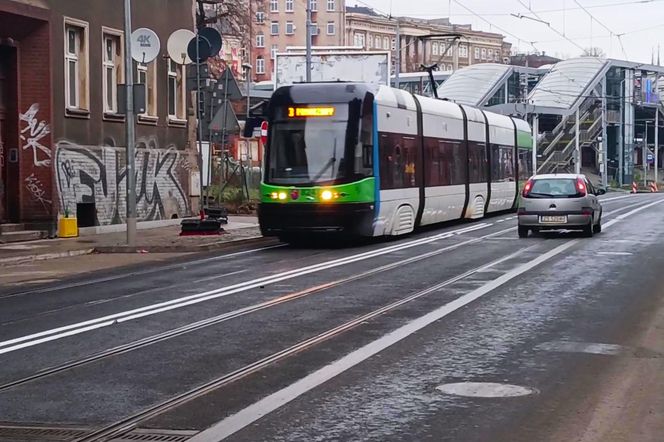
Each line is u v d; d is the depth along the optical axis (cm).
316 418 866
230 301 1606
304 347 1190
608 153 10188
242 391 970
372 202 2653
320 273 2003
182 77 3803
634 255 2327
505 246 2611
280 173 2630
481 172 3897
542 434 810
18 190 2977
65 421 870
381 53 5497
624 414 873
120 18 3369
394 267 2097
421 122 3130
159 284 1883
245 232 3186
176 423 857
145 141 3525
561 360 1106
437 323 1355
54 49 3019
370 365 1082
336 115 2627
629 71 9925
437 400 925
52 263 2391
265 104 2866
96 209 3219
